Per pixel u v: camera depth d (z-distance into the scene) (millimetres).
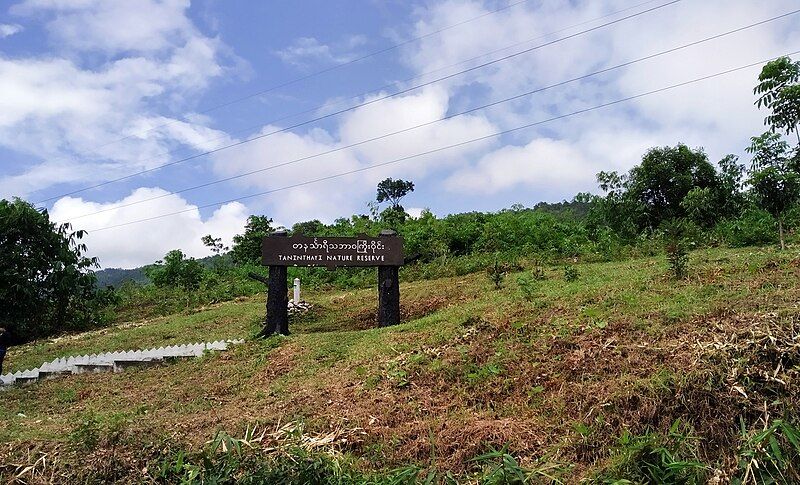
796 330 4910
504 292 10617
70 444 4922
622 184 21281
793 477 3793
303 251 10305
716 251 11781
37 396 8219
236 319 12977
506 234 19188
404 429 5051
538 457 4426
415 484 4047
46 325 15484
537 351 6047
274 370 7695
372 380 6195
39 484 4543
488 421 4902
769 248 11078
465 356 6281
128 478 4555
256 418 5578
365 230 22422
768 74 9953
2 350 9594
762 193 10289
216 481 4309
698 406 4438
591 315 6621
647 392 4652
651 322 6031
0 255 14344
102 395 7848
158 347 11062
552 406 5027
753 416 4301
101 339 12766
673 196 19906
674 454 4070
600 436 4441
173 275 21281
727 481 3863
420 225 21531
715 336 5188
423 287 13875
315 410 5715
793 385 4367
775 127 10195
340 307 13469
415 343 7211
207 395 7098
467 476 4246
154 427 5316
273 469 4379
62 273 15219
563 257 15266
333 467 4414
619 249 14914
